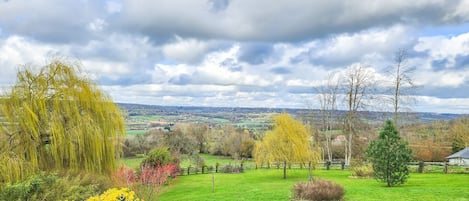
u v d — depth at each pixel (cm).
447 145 4072
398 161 2052
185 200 1955
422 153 3912
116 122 1716
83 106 1628
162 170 2422
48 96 1578
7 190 1118
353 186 2117
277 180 2989
